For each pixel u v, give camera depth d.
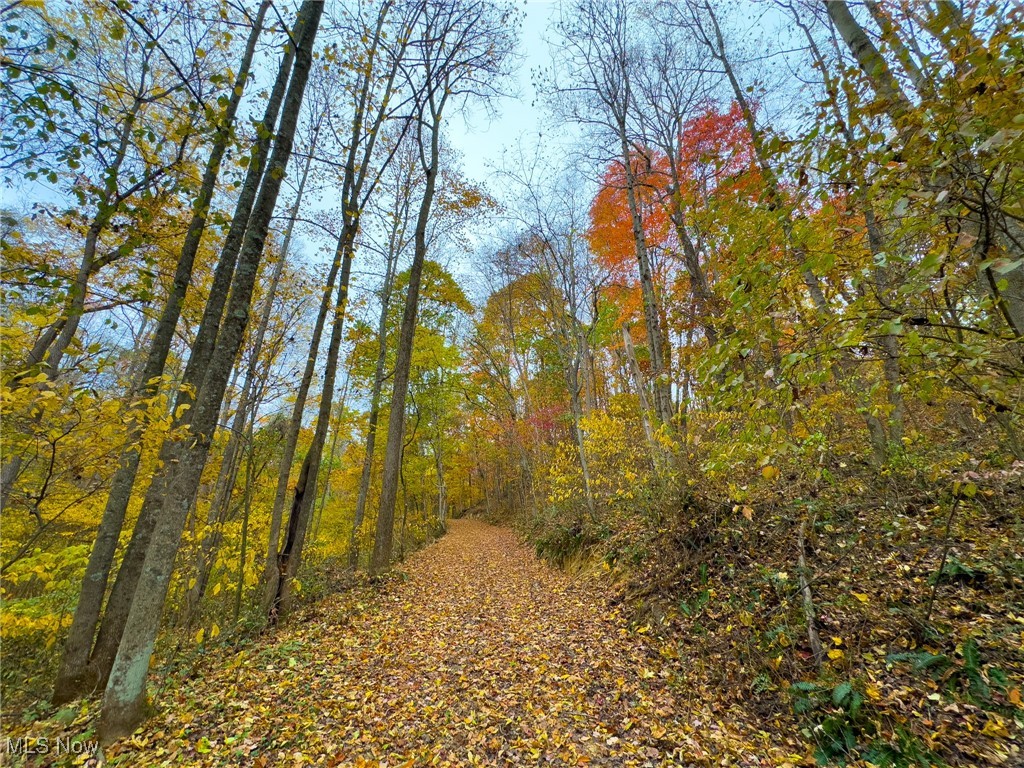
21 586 7.08
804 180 2.92
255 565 7.84
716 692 3.99
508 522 24.34
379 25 9.20
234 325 4.55
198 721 4.07
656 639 5.08
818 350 2.56
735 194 3.26
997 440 4.74
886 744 2.90
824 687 3.44
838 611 4.02
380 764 3.46
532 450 20.62
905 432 6.21
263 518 9.70
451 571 11.23
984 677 3.03
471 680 4.79
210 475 11.01
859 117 2.66
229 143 4.54
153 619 4.08
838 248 2.92
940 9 2.48
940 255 2.07
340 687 4.71
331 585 9.40
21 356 3.21
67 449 3.57
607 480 9.59
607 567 7.61
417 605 7.90
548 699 4.29
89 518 6.78
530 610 7.27
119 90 4.96
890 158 2.45
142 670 4.02
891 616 3.75
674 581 5.79
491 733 3.81
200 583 7.89
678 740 3.47
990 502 4.26
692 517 6.08
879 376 3.94
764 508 5.65
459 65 10.58
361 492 12.45
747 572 5.09
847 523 4.93
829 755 3.05
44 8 3.30
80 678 4.98
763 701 3.71
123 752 3.62
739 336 2.94
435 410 17.88
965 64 2.35
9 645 6.16
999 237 2.94
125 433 3.78
